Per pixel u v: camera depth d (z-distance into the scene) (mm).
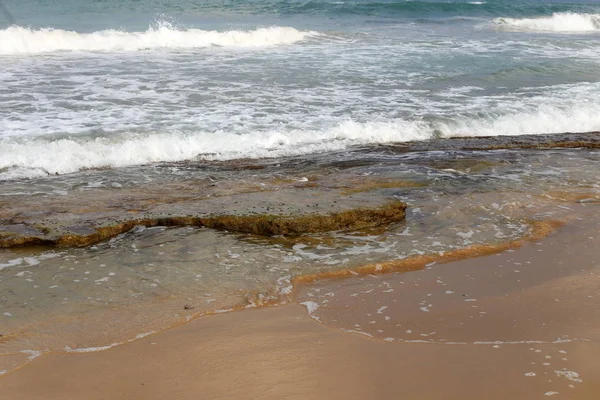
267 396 3545
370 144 9578
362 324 4465
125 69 13867
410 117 10562
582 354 3973
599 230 6438
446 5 29891
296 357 3971
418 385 3643
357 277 5340
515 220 6672
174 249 5773
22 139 8797
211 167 8336
